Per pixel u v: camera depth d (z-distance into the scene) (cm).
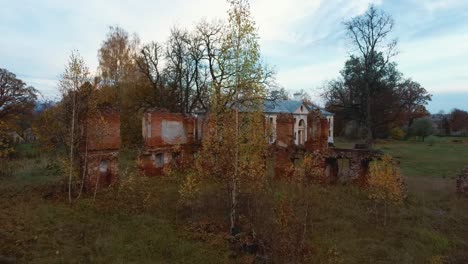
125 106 3391
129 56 3697
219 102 1201
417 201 1648
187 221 1221
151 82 3534
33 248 919
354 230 1227
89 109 1471
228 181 1170
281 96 4091
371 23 3456
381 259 1011
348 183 1916
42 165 2230
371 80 3641
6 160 2139
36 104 3675
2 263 805
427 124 6862
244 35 1166
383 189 1388
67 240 997
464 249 1112
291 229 1034
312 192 1568
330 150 1992
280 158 2009
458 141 6638
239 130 1183
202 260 940
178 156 2278
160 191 1595
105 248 961
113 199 1382
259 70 1187
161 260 931
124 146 3108
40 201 1320
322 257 973
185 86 3597
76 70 1420
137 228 1121
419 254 1047
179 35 3553
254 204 1229
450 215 1441
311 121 2027
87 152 1474
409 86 6606
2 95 3519
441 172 2759
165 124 2156
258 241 1021
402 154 4266
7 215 1123
